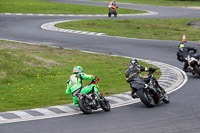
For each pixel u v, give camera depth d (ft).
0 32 380.58
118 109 129.08
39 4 652.48
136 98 146.72
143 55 274.36
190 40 345.31
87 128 104.94
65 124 109.91
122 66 236.02
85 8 651.66
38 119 116.26
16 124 110.22
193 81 182.60
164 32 408.67
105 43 330.75
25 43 318.45
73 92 124.67
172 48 302.45
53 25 441.27
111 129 103.40
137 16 586.04
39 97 152.97
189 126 104.58
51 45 315.37
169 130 101.14
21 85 179.93
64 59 253.24
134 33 395.34
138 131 100.78
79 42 335.26
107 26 447.01
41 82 188.55
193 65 190.08
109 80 192.75
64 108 132.16
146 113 121.90
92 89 125.39
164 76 197.57
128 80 132.87
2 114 122.72
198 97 145.89
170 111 123.85
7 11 558.97
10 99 148.46
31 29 408.05
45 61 237.25
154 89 129.59
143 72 221.66
